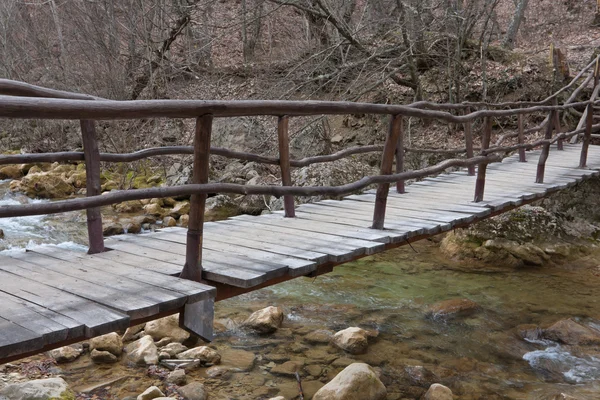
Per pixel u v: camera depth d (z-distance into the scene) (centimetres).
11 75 1455
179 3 1241
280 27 1469
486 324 611
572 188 955
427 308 655
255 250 378
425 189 670
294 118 1217
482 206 546
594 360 528
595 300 688
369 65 1148
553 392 461
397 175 441
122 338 546
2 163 349
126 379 464
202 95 1347
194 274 314
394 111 428
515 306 667
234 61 1606
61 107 225
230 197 1102
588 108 796
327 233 437
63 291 285
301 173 1055
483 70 1170
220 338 557
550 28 1658
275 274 324
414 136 1258
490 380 486
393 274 780
